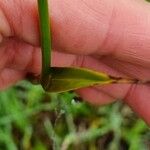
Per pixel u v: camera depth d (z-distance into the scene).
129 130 0.16
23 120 0.15
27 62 0.10
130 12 0.08
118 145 0.16
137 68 0.09
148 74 0.09
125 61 0.09
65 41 0.08
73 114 0.15
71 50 0.08
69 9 0.08
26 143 0.15
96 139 0.16
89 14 0.08
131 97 0.10
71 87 0.07
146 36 0.08
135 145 0.15
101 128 0.16
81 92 0.10
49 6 0.08
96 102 0.11
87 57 0.10
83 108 0.15
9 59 0.10
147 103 0.10
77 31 0.08
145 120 0.10
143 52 0.08
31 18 0.08
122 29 0.08
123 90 0.10
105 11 0.08
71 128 0.15
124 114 0.16
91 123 0.16
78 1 0.08
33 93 0.15
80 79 0.07
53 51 0.09
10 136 0.15
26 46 0.09
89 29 0.08
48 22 0.07
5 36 0.08
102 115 0.16
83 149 0.15
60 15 0.08
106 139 0.16
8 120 0.15
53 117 0.15
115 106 0.16
